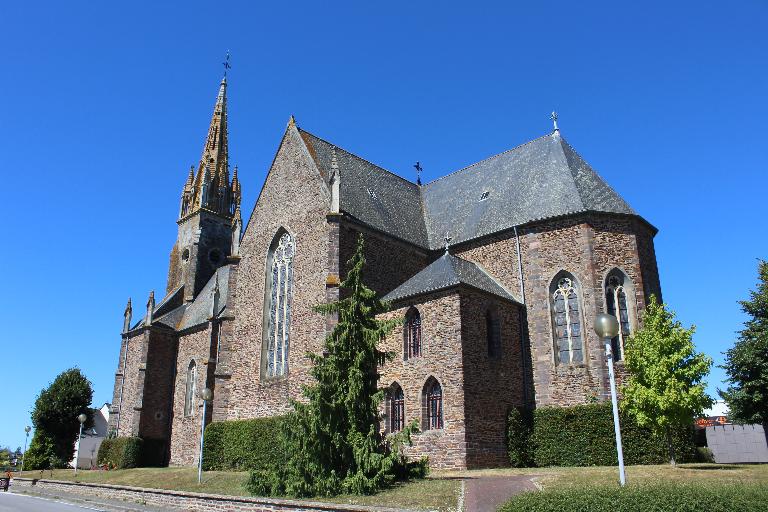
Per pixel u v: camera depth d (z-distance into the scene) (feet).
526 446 109.60
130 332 196.24
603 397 109.29
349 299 88.02
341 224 125.90
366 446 77.10
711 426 151.74
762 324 113.80
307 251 129.80
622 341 113.91
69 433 217.15
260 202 146.51
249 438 126.62
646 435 103.30
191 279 221.66
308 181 134.62
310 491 75.87
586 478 76.59
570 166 132.67
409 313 114.21
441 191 163.73
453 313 106.93
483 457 102.12
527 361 118.21
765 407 110.32
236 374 139.54
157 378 183.52
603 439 105.29
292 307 129.80
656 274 125.08
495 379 109.81
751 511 43.88
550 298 119.55
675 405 87.35
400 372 111.45
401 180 166.81
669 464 94.48
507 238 128.98
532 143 147.43
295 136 141.90
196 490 97.35
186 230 235.20
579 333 115.75
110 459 178.60
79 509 92.99
